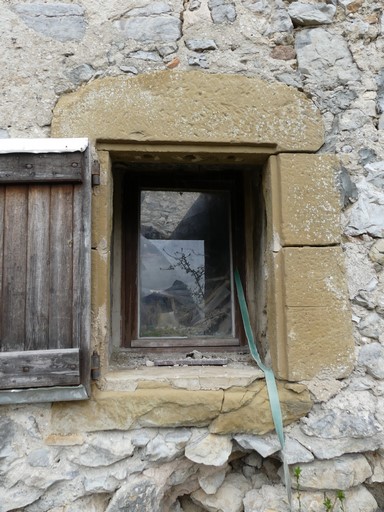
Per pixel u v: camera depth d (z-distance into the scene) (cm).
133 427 155
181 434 157
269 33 176
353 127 175
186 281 211
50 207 154
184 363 182
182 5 175
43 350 147
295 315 162
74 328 150
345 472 157
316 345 162
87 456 152
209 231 215
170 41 172
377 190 172
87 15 172
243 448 162
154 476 155
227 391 160
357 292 166
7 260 151
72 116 165
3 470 148
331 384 160
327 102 176
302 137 172
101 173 166
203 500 166
